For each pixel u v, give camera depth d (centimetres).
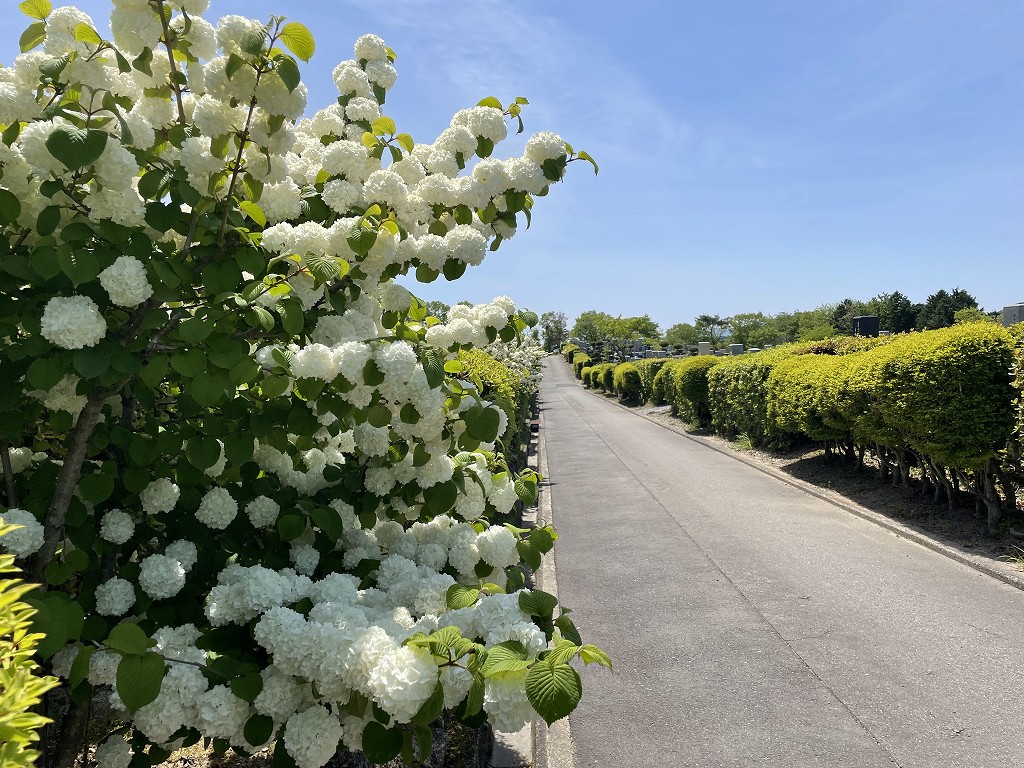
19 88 206
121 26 212
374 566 262
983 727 370
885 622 516
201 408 247
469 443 259
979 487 734
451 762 327
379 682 157
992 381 693
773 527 805
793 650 475
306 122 330
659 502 969
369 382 221
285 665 182
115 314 228
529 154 312
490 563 270
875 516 820
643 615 554
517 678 152
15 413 222
